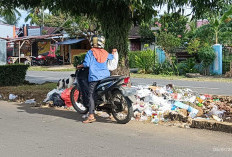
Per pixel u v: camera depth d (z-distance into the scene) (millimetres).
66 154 4059
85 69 6062
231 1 7277
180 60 20922
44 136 4953
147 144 4500
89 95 5965
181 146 4395
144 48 32188
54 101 7742
